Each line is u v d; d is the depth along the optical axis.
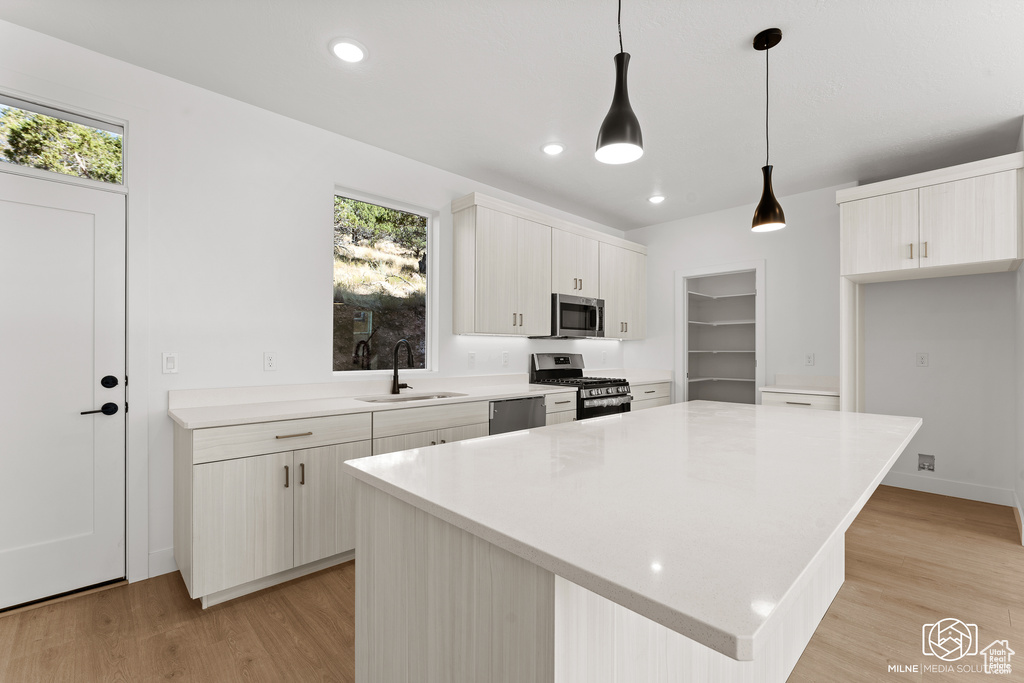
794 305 4.01
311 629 1.86
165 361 2.31
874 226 3.17
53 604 2.01
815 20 1.90
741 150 3.12
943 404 3.46
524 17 1.90
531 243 3.75
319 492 2.27
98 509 2.15
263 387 2.62
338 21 1.93
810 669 1.62
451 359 3.59
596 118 2.73
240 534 2.03
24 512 1.99
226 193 2.51
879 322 3.71
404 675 1.08
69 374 2.08
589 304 4.20
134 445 2.22
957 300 3.41
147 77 2.27
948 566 2.36
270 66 2.25
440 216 3.51
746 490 0.99
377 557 1.16
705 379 4.95
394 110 2.65
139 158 2.25
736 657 0.49
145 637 1.80
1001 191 2.73
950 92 2.41
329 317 2.91
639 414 2.13
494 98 2.52
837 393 3.45
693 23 1.92
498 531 0.78
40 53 2.02
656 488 1.00
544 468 1.17
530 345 4.25
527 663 0.79
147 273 2.26
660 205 4.33
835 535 0.76
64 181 2.07
